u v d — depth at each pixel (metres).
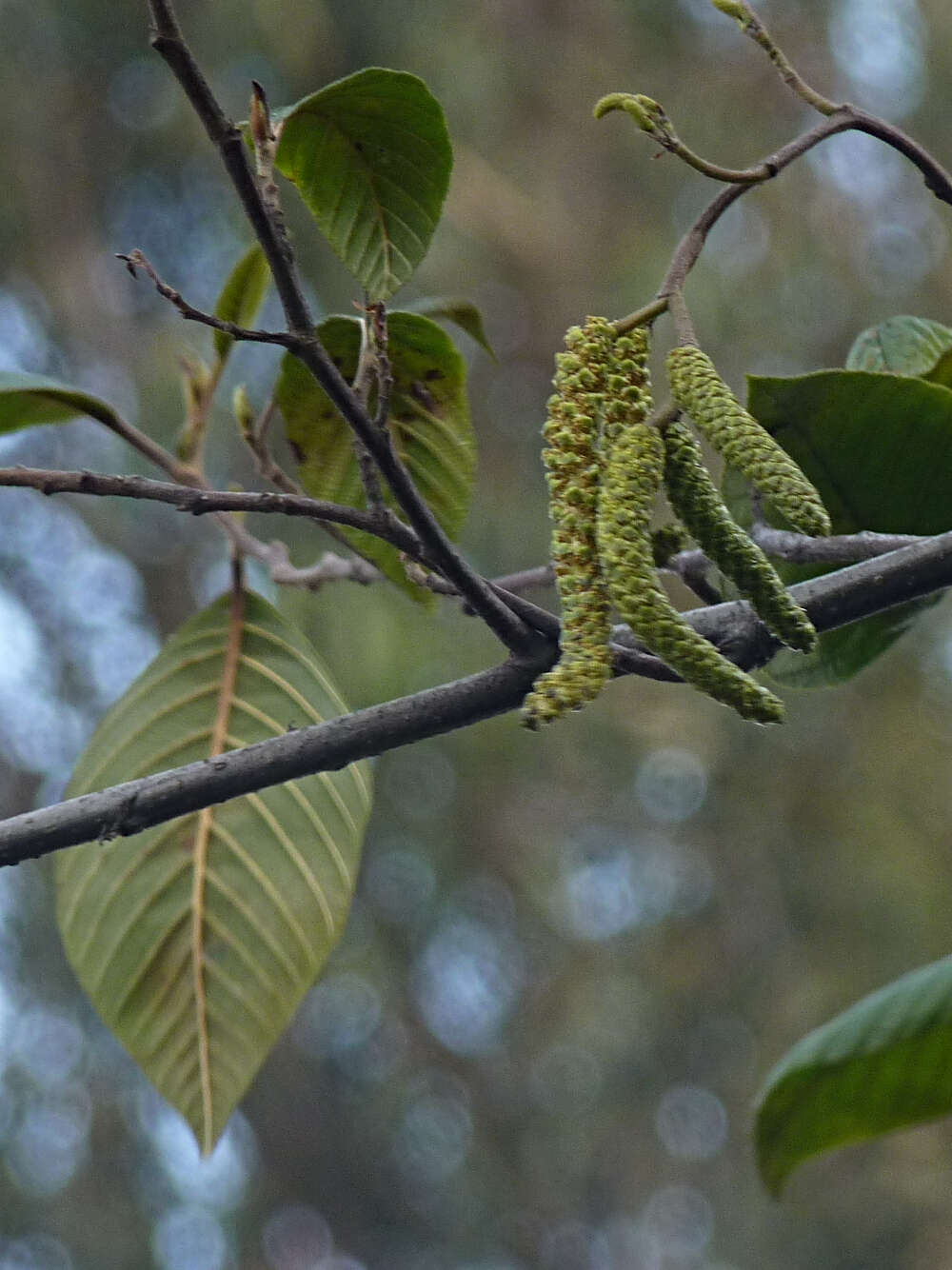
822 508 1.63
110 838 2.00
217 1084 2.51
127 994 2.56
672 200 10.74
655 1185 12.29
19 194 10.89
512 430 10.71
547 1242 13.26
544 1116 12.86
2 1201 11.93
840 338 10.55
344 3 10.11
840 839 10.47
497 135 10.77
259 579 8.76
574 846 11.60
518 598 1.96
